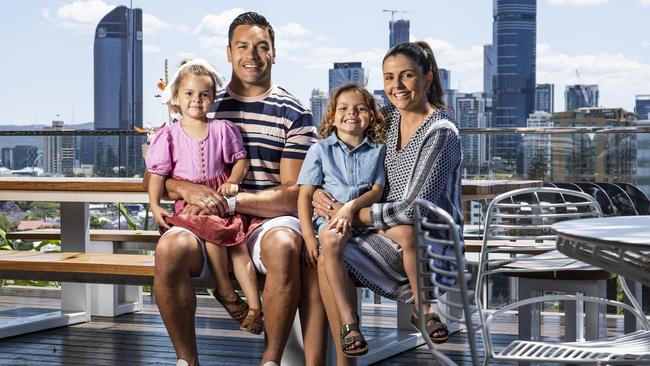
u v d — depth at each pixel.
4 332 4.46
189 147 3.36
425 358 4.02
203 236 3.18
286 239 3.07
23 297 5.83
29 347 4.26
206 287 3.28
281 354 3.11
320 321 3.12
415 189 3.02
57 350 4.19
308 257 3.09
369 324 4.82
